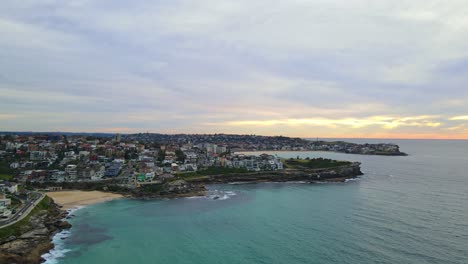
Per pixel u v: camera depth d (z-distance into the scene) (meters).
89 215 111.31
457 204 120.56
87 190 154.12
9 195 116.00
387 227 93.19
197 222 103.12
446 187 159.12
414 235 86.12
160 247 81.38
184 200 139.00
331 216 107.06
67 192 148.00
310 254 75.56
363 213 109.44
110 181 163.50
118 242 84.94
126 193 149.25
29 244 78.56
